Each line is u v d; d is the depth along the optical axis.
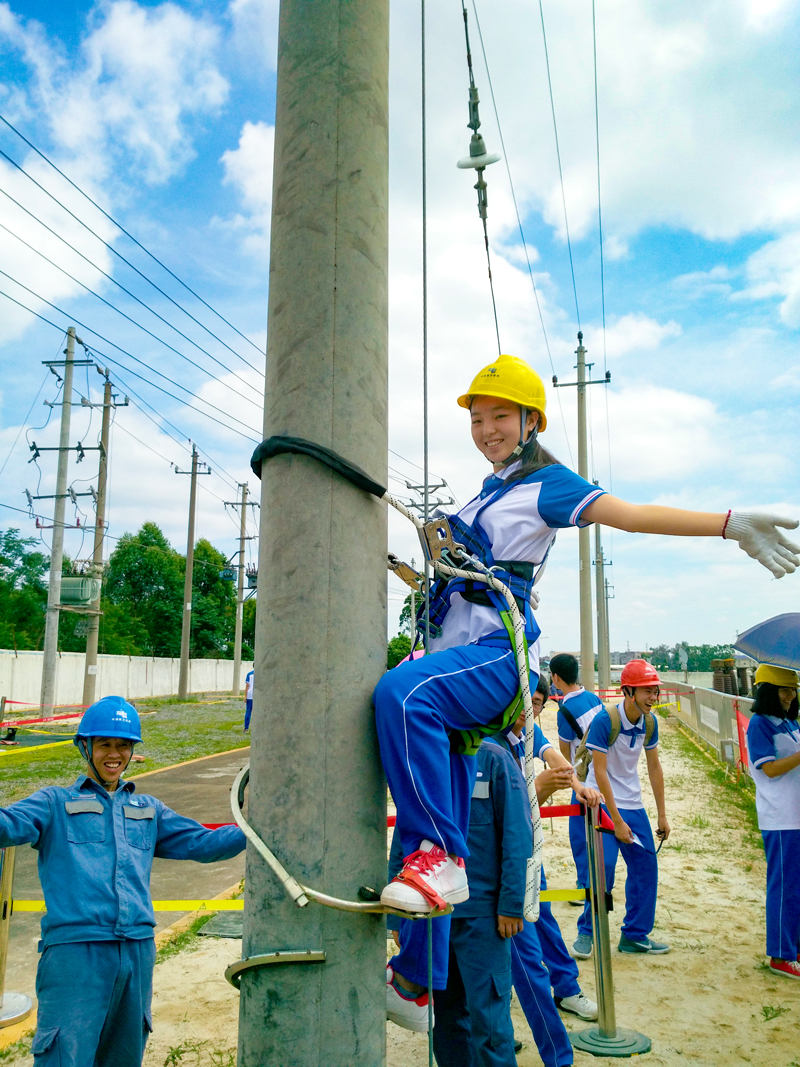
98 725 3.18
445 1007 3.38
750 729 5.67
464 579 2.11
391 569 2.17
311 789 1.65
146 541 73.88
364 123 1.95
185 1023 4.47
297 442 1.76
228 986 5.01
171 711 32.56
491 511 2.17
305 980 1.60
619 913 6.89
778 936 5.33
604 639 32.00
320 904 1.62
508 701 1.97
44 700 25.95
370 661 1.79
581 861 5.73
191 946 5.81
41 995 2.84
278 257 1.90
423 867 1.68
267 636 1.74
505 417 2.30
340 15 1.97
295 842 1.64
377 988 1.67
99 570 29.67
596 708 6.02
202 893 7.18
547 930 4.68
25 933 6.24
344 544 1.76
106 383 30.17
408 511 2.05
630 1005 4.83
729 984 5.15
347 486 1.78
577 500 2.05
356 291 1.87
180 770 14.68
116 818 3.14
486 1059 3.28
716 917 6.50
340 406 1.81
